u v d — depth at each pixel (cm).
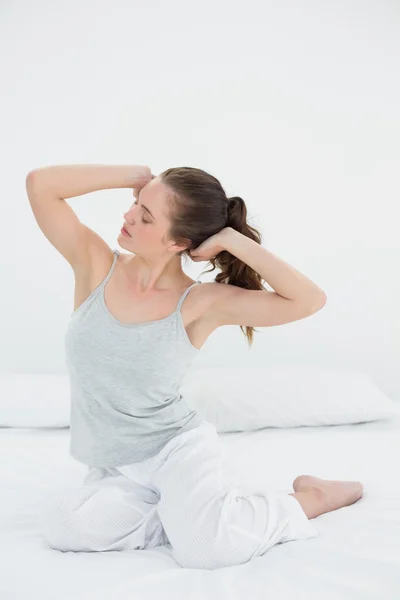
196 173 172
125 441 168
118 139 325
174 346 170
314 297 173
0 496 184
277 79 329
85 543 154
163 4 323
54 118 322
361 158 333
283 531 158
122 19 322
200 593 131
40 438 246
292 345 333
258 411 262
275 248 333
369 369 337
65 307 326
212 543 148
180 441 168
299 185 332
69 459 220
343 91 331
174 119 327
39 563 142
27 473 205
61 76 321
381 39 330
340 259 334
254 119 329
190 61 326
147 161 327
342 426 269
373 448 236
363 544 154
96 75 322
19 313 325
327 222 334
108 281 173
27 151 321
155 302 173
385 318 336
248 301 175
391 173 334
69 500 156
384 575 137
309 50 329
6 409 259
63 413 260
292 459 223
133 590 130
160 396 170
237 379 277
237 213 179
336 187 333
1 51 318
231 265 182
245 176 330
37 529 164
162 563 150
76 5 319
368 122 332
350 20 329
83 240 173
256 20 327
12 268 323
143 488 169
